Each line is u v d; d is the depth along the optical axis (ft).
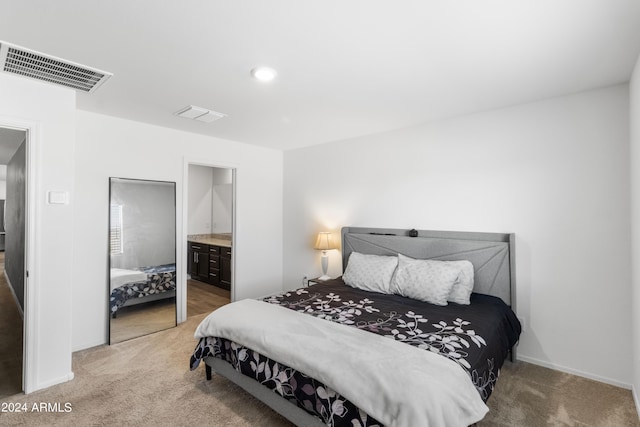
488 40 5.87
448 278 9.04
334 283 11.67
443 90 8.25
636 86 6.70
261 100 9.02
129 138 11.01
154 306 11.61
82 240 10.03
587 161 8.27
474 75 7.37
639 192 6.53
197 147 12.90
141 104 9.35
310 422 5.81
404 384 4.80
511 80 7.64
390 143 12.22
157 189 11.73
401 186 11.90
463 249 10.02
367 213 12.95
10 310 12.64
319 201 14.74
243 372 6.93
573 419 6.66
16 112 7.38
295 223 15.83
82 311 10.02
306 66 6.93
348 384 5.12
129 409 7.00
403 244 11.30
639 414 6.66
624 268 7.78
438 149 10.94
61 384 7.97
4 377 8.23
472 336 6.66
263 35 5.71
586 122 8.28
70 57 6.50
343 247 13.38
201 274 19.40
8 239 16.29
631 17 5.13
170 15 5.10
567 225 8.57
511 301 9.22
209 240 19.84
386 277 10.32
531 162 9.12
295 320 7.25
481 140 10.02
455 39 5.84
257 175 15.26
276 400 6.37
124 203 10.90
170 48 6.16
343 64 6.84
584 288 8.32
